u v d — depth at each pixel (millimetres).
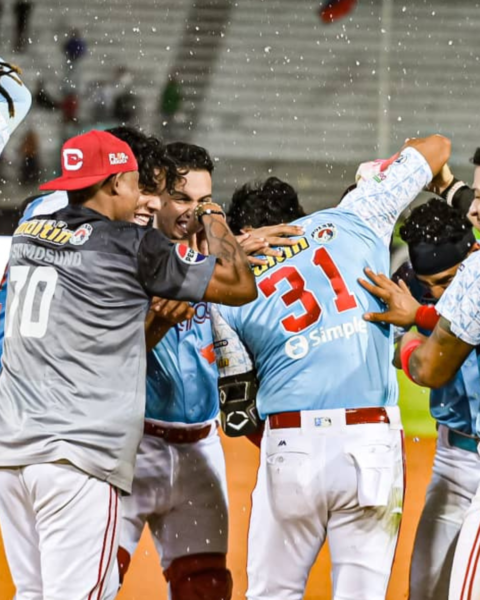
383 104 48156
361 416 11062
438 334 10711
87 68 47062
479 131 47594
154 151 12211
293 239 11617
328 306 11281
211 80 47875
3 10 47219
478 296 10312
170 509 12984
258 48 49062
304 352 11188
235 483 21578
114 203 11062
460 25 49875
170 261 10680
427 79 48594
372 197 11812
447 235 12938
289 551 11328
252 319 11430
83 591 10297
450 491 12961
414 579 13070
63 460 10234
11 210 39312
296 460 11023
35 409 10398
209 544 13000
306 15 49781
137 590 15484
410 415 26172
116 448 10438
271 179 13594
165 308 11562
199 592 12859
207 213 11328
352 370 11133
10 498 10680
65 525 10297
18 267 10930
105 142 11008
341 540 11203
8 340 10812
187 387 12773
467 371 12273
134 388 10664
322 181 45625
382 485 10938
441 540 12961
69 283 10586
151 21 48906
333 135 47125
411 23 49844
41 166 43062
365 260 11570
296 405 11141
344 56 48969
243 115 47156
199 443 13109
